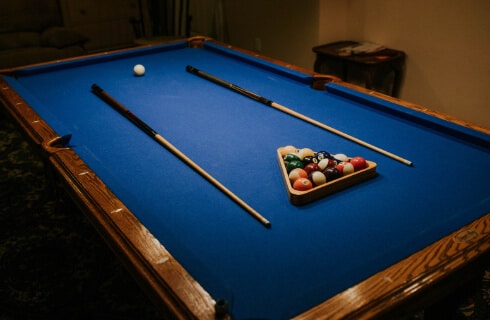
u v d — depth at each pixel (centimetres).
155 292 108
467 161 166
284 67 272
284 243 125
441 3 336
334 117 210
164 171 167
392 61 366
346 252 119
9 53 464
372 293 103
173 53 336
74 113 228
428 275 108
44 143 183
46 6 521
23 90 251
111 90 261
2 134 410
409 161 166
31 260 244
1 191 314
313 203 143
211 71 287
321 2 402
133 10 621
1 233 268
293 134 195
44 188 317
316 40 424
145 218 138
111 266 237
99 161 171
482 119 339
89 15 582
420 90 376
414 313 110
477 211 133
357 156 173
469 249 116
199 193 152
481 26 316
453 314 154
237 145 187
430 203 141
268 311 100
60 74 294
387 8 378
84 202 145
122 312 206
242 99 239
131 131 204
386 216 135
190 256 120
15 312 209
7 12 493
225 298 105
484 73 325
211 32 577
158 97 247
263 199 147
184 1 591
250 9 500
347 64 407
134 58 326
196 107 231
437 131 191
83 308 209
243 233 130
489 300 204
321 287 107
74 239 260
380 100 215
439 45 348
